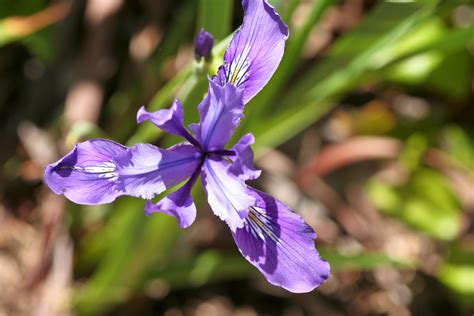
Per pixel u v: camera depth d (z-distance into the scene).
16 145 0.66
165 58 0.64
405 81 0.63
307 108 0.57
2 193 0.65
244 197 0.42
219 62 0.45
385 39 0.53
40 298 0.59
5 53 0.68
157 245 0.55
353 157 0.65
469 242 0.63
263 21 0.43
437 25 0.61
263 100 0.53
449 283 0.60
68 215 0.58
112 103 0.65
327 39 0.68
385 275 0.66
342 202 0.68
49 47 0.64
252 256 0.42
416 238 0.66
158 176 0.43
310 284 0.42
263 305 0.64
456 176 0.65
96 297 0.57
